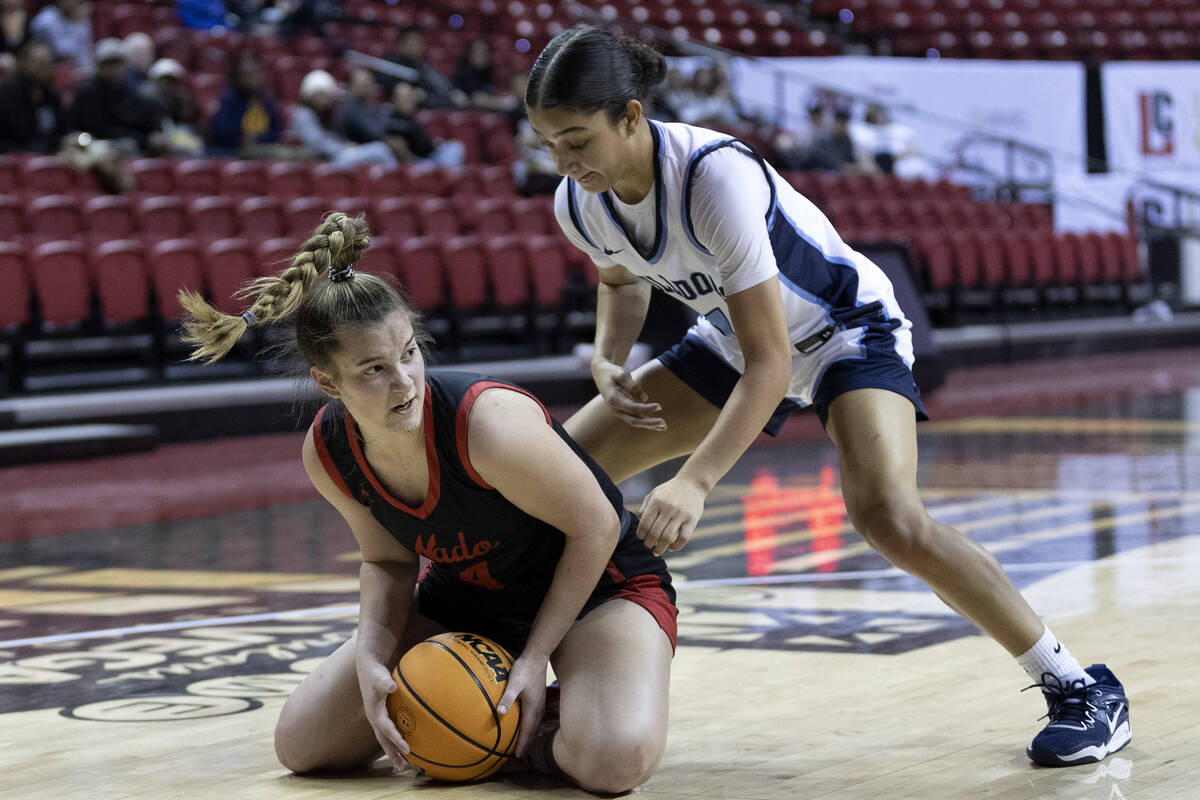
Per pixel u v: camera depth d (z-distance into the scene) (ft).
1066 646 15.01
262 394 36.58
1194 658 14.33
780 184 11.98
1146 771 10.71
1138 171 67.26
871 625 16.40
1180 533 22.15
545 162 47.96
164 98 44.96
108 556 22.20
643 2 68.33
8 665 15.47
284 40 55.11
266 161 44.29
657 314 38.75
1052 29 74.38
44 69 41.73
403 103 48.19
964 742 11.71
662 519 10.37
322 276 10.27
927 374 43.21
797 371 12.30
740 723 12.51
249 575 20.56
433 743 10.53
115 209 36.78
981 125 66.13
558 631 10.76
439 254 38.78
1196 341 61.21
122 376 35.17
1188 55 75.77
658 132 11.18
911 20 73.20
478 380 10.55
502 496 10.61
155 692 14.20
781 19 71.67
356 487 10.85
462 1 64.34
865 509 11.16
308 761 11.19
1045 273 56.65
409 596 11.57
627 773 10.25
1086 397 43.47
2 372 33.32
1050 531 22.68
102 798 10.70
